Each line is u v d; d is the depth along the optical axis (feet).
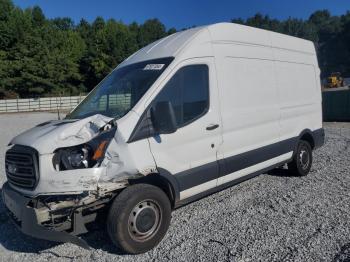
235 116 16.97
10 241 15.06
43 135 12.85
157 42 17.19
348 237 13.73
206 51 15.92
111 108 14.56
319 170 24.67
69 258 13.32
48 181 11.99
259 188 20.66
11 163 13.39
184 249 13.43
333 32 406.82
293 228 14.80
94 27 274.36
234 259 12.48
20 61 172.65
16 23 188.14
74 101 142.20
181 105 14.60
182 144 14.53
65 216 12.32
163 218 13.79
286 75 21.12
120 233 12.62
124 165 12.66
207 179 15.71
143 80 14.44
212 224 15.61
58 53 198.59
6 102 129.18
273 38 20.33
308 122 23.24
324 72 360.28
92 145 12.27
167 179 14.05
